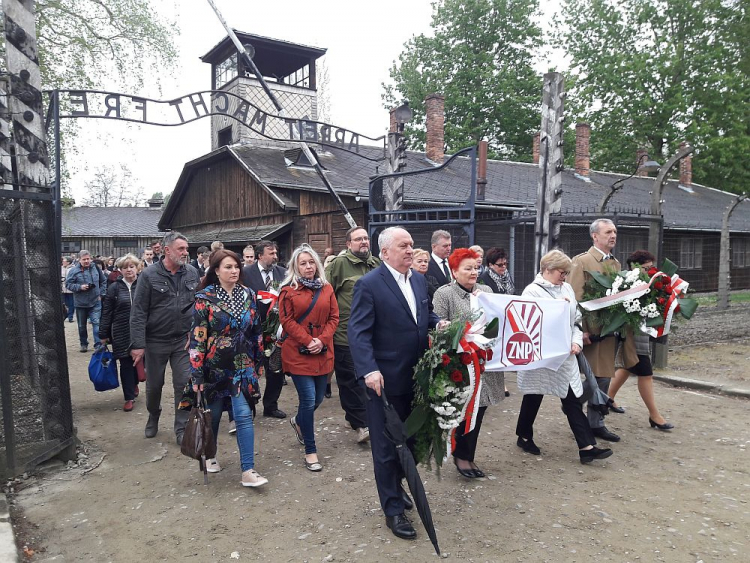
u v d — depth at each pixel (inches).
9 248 165.3
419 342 136.3
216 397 162.9
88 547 131.5
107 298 240.5
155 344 202.5
